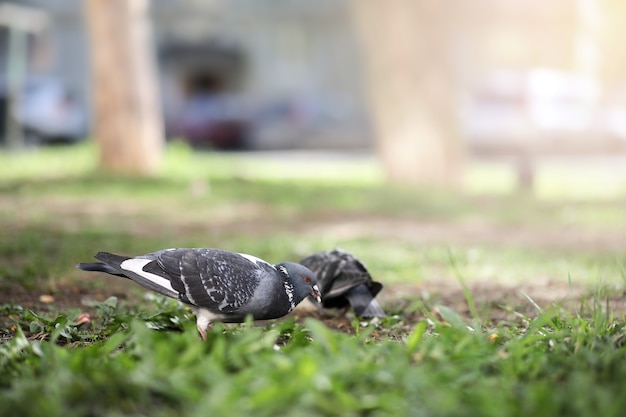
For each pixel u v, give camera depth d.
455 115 20.31
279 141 35.97
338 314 7.68
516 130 29.06
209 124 35.34
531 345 5.67
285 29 48.72
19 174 21.58
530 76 30.36
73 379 4.43
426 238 13.36
